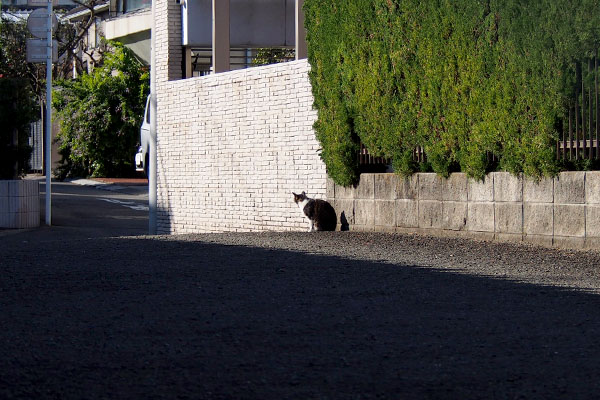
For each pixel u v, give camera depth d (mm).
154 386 6551
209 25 26094
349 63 19516
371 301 10234
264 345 7934
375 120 18984
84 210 31500
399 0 18344
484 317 9258
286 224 21797
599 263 13523
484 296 10586
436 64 17484
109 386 6559
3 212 25125
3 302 10297
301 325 8836
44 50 26922
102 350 7750
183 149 25266
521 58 15711
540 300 10312
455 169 17875
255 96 22547
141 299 10414
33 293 10938
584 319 9156
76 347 7871
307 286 11352
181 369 7062
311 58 20594
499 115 16156
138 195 39312
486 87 16422
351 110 19625
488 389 6508
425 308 9789
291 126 21484
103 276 12359
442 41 17344
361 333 8453
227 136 23562
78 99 51875
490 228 16828
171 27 26125
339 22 19812
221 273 12586
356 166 19719
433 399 6258
